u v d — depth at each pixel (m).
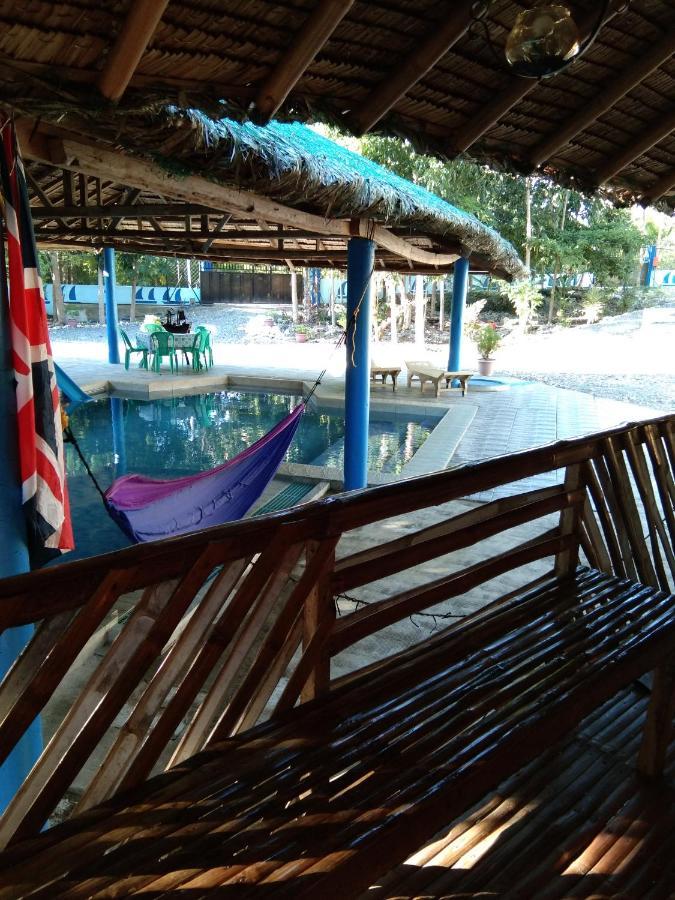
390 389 12.55
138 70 2.07
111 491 4.39
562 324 23.20
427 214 5.93
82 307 27.72
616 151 3.28
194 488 4.88
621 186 3.58
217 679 1.57
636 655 2.08
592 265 22.69
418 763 1.57
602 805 2.11
